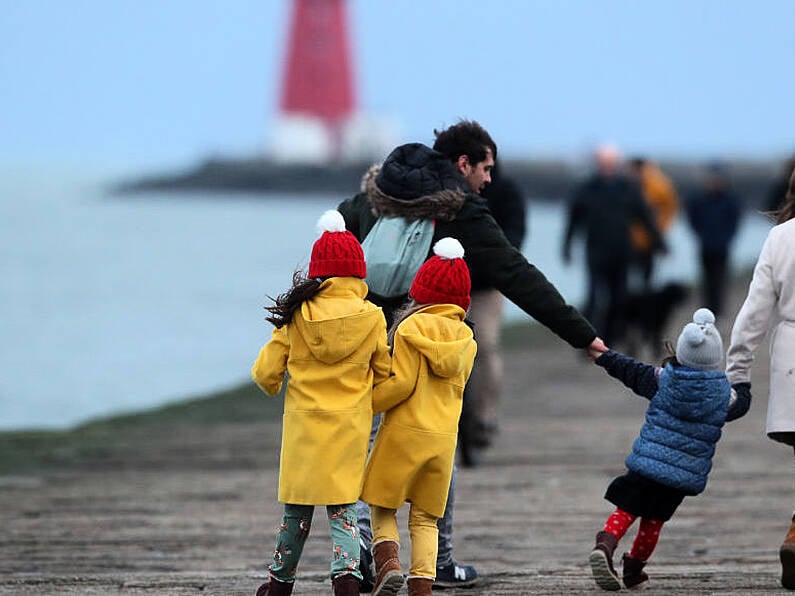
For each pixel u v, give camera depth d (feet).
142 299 361.10
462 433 109.50
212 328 279.49
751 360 64.13
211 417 145.59
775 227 64.69
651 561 74.64
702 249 222.07
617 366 61.82
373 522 55.57
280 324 53.62
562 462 114.11
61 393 187.32
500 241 61.05
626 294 173.68
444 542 65.10
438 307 55.62
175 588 67.72
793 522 64.34
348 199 64.28
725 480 103.65
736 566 72.64
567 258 175.11
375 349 53.62
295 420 53.16
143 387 192.34
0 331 273.95
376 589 54.49
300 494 52.65
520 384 172.24
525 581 68.13
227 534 84.69
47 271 472.85
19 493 101.50
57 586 68.69
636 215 171.63
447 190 60.64
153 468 114.21
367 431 53.42
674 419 60.59
